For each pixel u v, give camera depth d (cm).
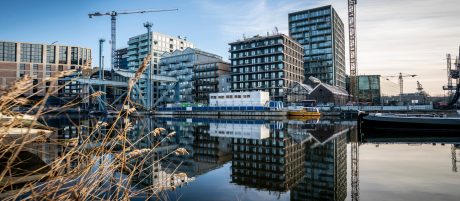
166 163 1022
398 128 2448
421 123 2380
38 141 195
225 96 6241
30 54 13188
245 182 795
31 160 546
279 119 5188
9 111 162
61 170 194
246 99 5969
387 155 1277
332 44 10462
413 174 888
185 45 12131
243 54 8044
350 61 7675
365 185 758
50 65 13325
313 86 8588
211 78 8600
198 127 3238
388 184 765
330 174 905
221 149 1530
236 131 2683
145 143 1474
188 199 605
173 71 9650
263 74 7731
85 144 199
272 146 1631
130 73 6381
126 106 201
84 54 14188
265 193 688
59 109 187
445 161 1120
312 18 10819
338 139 1952
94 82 5741
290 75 7869
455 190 701
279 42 7494
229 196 649
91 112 5688
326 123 3912
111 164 205
